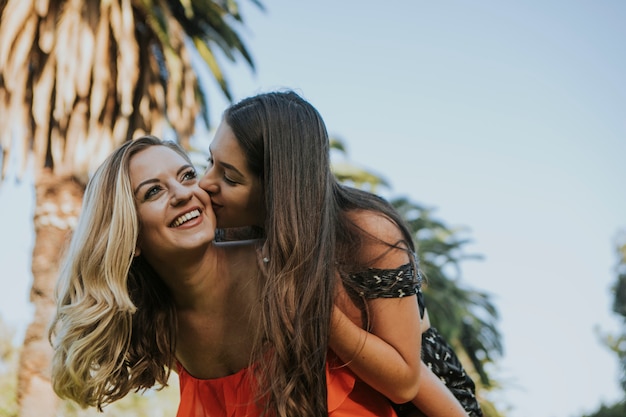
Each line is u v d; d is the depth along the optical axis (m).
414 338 3.12
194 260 3.16
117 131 11.27
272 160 3.03
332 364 3.15
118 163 3.14
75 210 10.98
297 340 2.95
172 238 3.07
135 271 3.34
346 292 3.13
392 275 3.10
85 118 11.17
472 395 3.65
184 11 12.42
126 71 11.04
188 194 3.08
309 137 3.09
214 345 3.32
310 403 3.00
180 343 3.41
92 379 3.28
